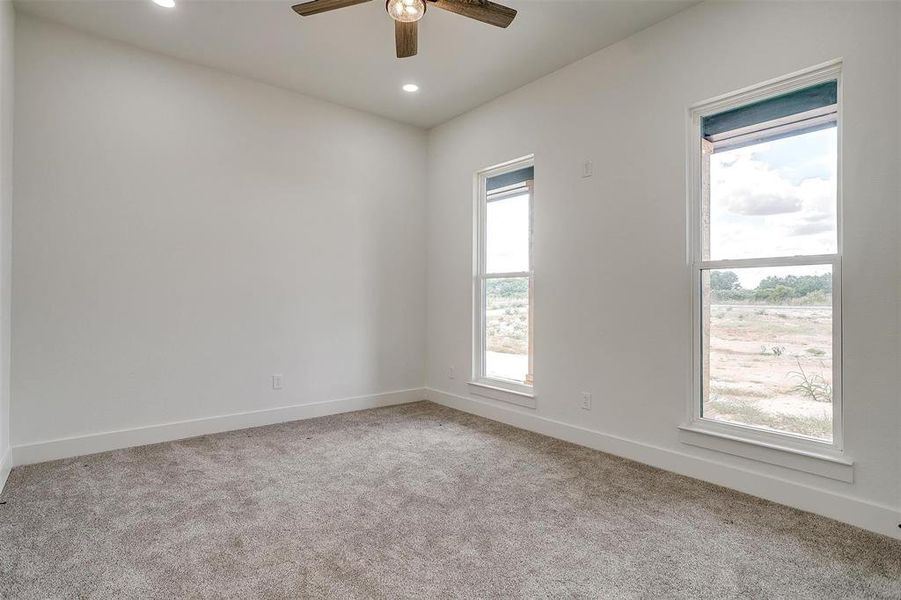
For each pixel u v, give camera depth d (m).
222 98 3.63
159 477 2.72
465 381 4.40
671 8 2.78
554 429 3.55
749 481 2.51
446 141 4.64
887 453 2.09
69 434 3.05
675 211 2.85
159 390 3.38
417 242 4.82
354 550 1.96
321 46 3.26
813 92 2.38
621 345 3.13
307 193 4.07
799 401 2.42
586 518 2.25
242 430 3.68
